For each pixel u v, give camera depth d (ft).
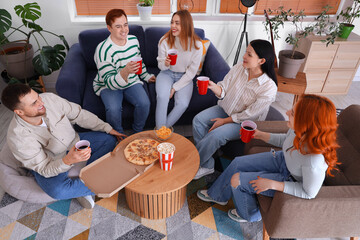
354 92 11.46
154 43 9.28
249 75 6.55
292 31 10.94
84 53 8.97
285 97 11.11
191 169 5.60
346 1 10.93
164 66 8.37
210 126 7.48
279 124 6.30
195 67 8.08
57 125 5.88
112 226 6.05
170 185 5.22
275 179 5.20
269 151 6.10
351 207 4.48
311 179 4.30
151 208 5.91
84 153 4.93
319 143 4.15
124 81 7.36
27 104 4.86
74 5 10.19
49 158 5.64
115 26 7.25
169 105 8.27
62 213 6.30
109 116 7.58
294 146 4.58
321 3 11.00
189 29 7.55
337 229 4.82
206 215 6.34
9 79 9.48
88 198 6.24
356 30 11.34
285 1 10.87
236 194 5.58
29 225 6.03
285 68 8.42
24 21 8.68
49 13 9.61
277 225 4.73
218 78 8.20
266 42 5.89
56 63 9.16
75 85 7.41
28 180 6.22
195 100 8.36
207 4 10.85
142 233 5.92
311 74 10.60
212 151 6.84
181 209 6.46
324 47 9.94
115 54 7.73
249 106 6.56
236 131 6.66
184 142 6.31
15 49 9.68
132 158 5.60
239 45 10.08
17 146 5.19
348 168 5.17
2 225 6.02
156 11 10.80
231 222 6.21
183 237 5.86
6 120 9.36
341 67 10.46
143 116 8.04
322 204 4.43
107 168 5.44
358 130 5.26
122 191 6.88
